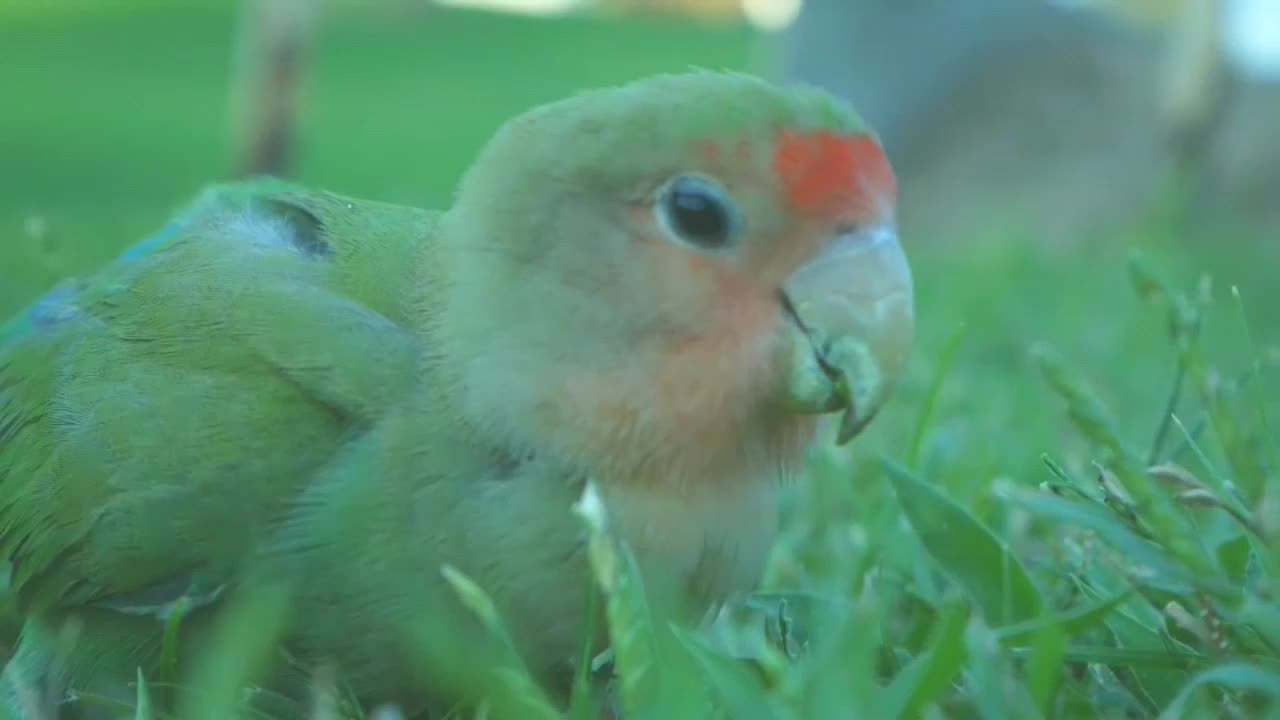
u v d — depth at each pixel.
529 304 0.29
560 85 1.61
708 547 0.29
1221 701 0.28
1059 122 0.94
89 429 0.30
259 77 0.86
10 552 0.30
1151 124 0.92
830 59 0.96
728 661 0.27
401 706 0.29
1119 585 0.30
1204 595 0.28
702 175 0.28
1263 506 0.28
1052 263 0.67
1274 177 0.88
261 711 0.29
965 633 0.27
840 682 0.26
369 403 0.29
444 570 0.28
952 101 0.95
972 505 0.33
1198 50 0.88
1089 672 0.29
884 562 0.32
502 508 0.28
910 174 0.96
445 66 1.78
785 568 0.33
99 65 1.60
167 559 0.29
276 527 0.29
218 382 0.29
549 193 0.29
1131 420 0.40
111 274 0.31
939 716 0.27
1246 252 0.76
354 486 0.29
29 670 0.30
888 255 0.29
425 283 0.30
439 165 1.10
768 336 0.29
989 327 0.51
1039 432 0.37
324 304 0.30
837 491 0.35
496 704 0.28
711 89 0.29
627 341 0.28
